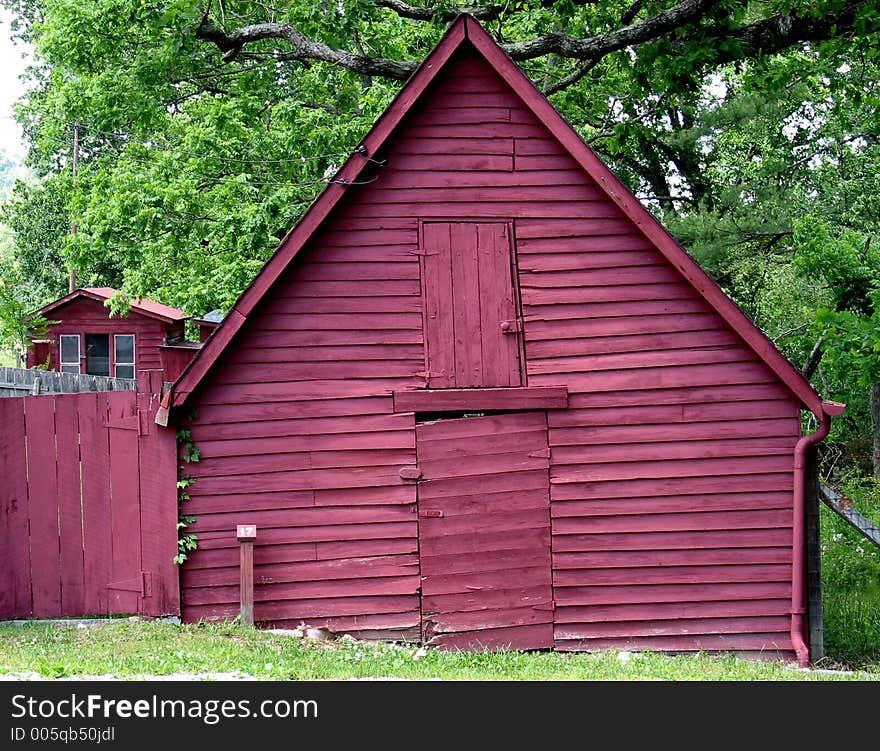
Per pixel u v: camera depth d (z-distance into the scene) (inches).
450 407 495.2
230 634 463.2
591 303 499.5
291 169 868.0
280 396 494.0
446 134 500.7
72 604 484.4
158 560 484.7
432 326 498.0
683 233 1005.8
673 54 661.3
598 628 494.0
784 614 493.0
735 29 645.9
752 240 1005.8
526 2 699.4
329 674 394.0
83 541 486.6
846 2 609.9
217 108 875.4
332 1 768.9
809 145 1129.4
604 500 496.7
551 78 852.6
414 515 494.6
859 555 754.2
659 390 498.0
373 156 488.7
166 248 876.0
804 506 492.1
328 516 493.4
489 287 500.1
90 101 918.4
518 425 499.2
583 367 498.3
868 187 1039.6
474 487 496.4
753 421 496.4
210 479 491.2
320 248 496.1
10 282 1290.6
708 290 486.0
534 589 495.2
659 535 496.1
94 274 1417.3
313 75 879.7
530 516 497.4
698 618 493.0
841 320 661.3
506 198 501.4
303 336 494.9
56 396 489.4
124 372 1315.2
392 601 492.1
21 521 484.7
